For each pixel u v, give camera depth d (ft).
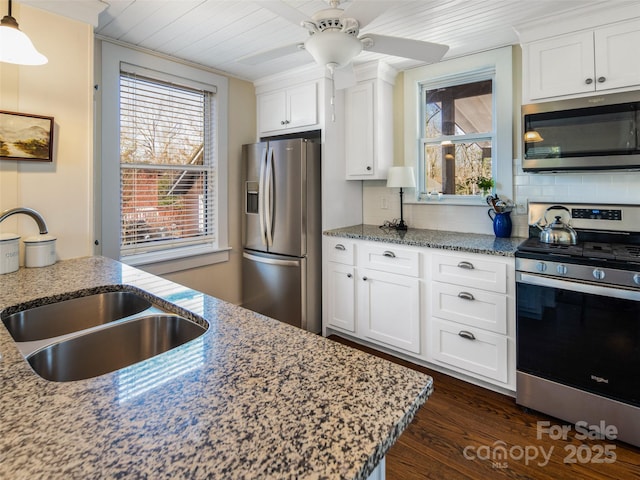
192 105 9.73
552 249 6.26
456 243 7.46
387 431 1.82
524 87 7.07
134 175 8.71
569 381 5.89
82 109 6.29
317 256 9.78
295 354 2.71
